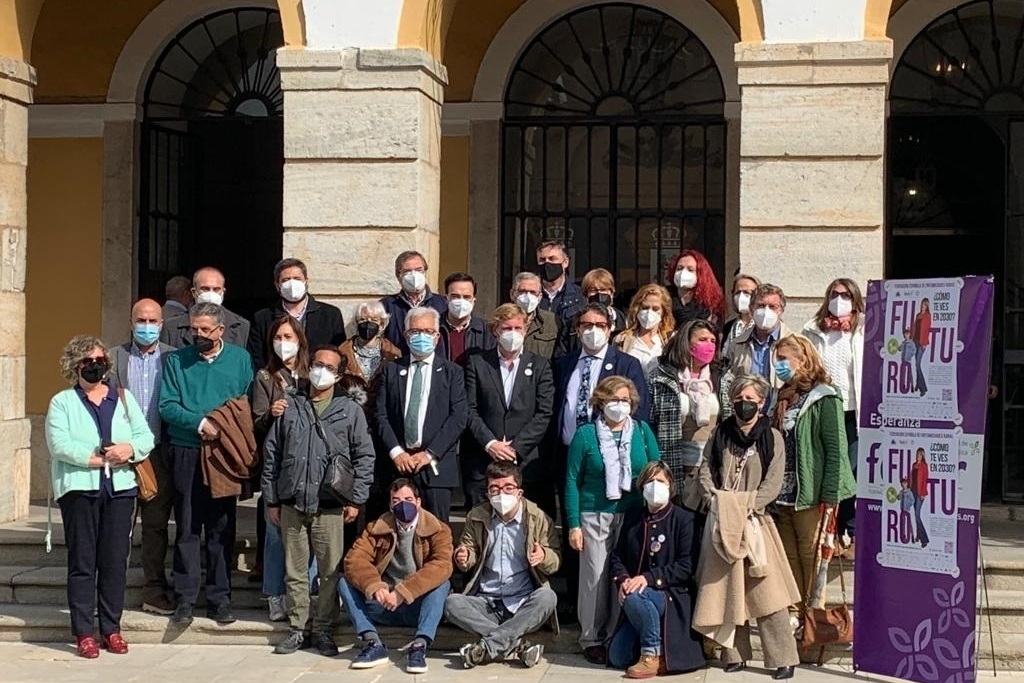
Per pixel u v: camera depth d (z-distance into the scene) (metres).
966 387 7.70
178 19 12.96
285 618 9.06
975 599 7.65
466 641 8.88
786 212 9.75
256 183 13.12
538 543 8.60
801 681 8.08
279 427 8.76
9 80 10.78
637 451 8.56
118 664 8.59
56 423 8.72
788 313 9.75
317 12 10.25
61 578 9.61
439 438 8.81
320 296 10.23
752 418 8.26
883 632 8.00
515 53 12.64
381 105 10.16
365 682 8.13
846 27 9.71
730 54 12.42
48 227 13.03
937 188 12.16
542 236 12.80
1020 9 11.98
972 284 7.69
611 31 12.68
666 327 9.30
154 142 13.17
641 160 12.69
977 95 12.09
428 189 10.41
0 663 8.62
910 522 7.89
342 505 8.73
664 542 8.35
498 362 8.98
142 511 9.27
